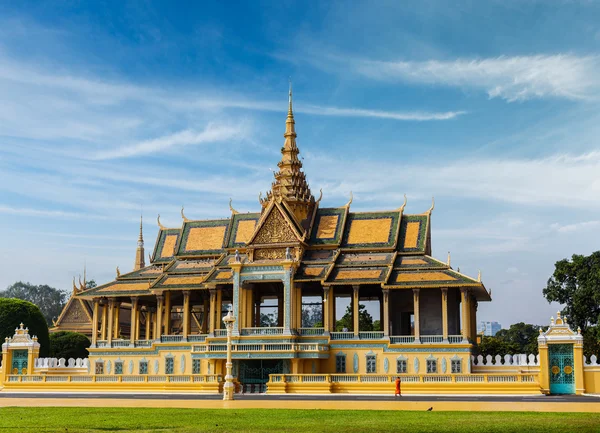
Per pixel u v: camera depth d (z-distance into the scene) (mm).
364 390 82062
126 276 108000
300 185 106938
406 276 93500
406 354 90812
